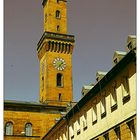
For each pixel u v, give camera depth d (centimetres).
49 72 8231
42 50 8581
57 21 8788
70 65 8456
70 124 4741
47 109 7744
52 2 8912
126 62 2750
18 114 7531
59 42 8394
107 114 3291
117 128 3002
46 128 7606
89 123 3869
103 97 3462
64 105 8038
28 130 7500
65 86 8250
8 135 7281
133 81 2661
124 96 2848
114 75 3080
